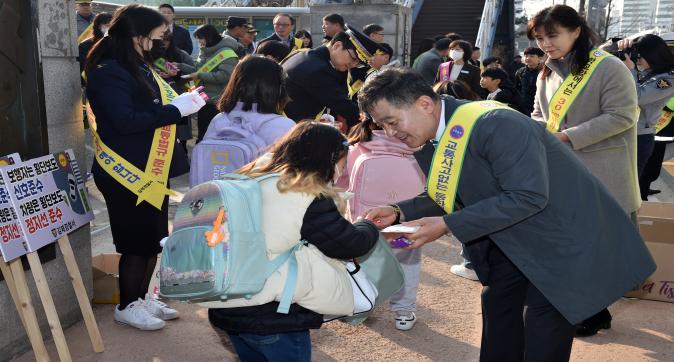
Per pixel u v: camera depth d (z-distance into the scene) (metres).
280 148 2.25
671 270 4.30
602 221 2.33
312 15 12.16
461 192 2.39
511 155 2.17
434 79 8.44
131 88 3.46
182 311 4.16
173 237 2.15
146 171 3.59
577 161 2.37
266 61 3.34
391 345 3.73
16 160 3.13
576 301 2.28
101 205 6.73
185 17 12.54
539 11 3.55
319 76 4.37
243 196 2.11
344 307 2.29
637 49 5.38
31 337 3.09
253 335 2.23
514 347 2.74
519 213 2.17
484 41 19.78
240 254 2.06
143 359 3.51
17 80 3.42
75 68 3.91
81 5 7.50
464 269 4.83
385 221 2.69
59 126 3.75
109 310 4.17
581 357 3.55
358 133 3.68
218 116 3.45
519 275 2.66
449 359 3.57
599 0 22.55
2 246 2.94
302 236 2.16
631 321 4.04
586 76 3.48
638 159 5.80
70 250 3.48
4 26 3.28
